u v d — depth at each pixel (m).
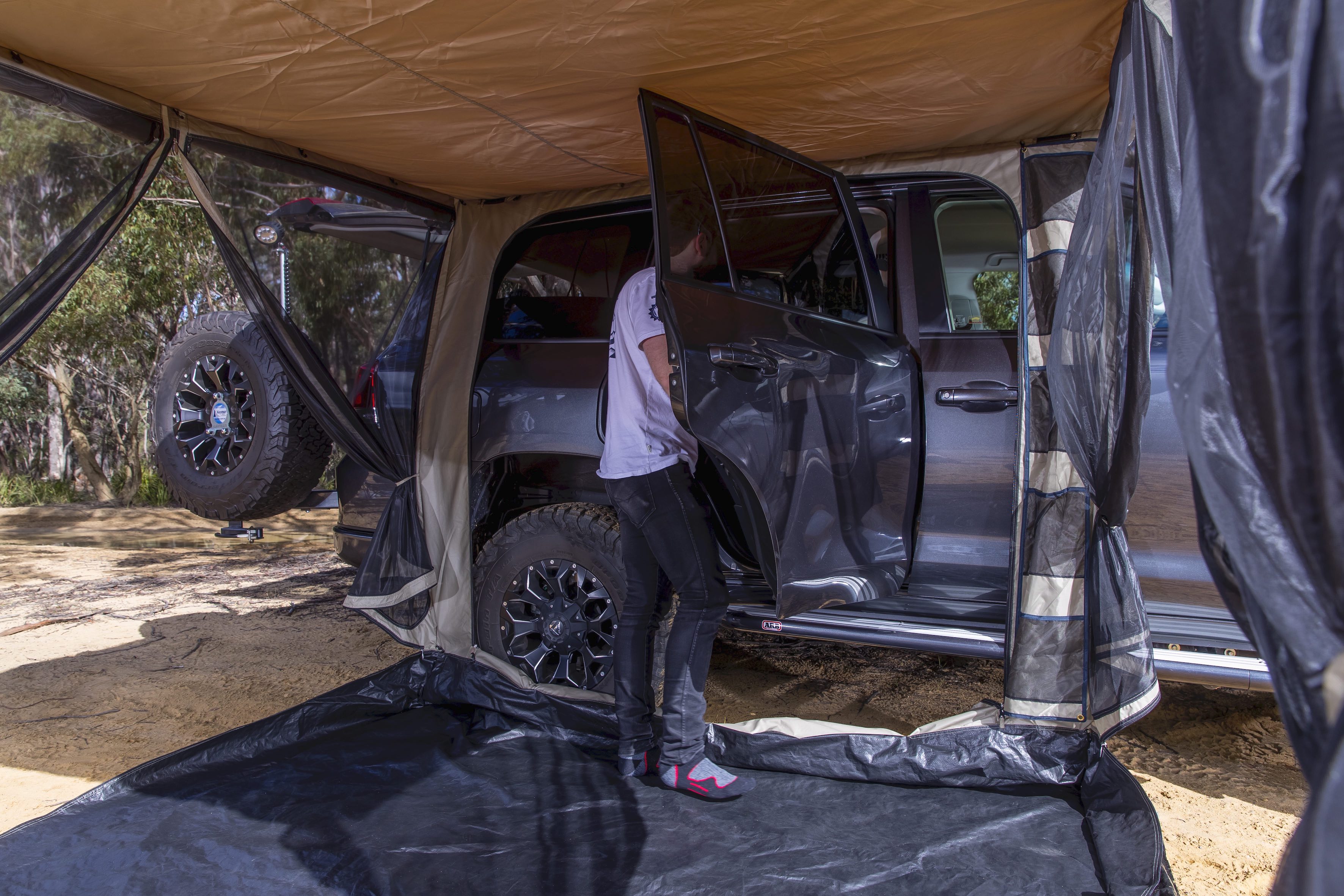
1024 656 2.56
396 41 2.10
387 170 3.13
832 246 2.84
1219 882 2.14
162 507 11.19
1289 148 1.07
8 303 2.26
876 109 2.59
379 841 2.27
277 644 4.35
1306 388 1.03
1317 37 1.06
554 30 2.04
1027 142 2.81
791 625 2.87
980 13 1.99
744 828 2.35
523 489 3.48
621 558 2.86
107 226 2.41
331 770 2.71
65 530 9.05
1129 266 2.30
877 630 2.78
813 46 2.15
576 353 3.22
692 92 2.44
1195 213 1.31
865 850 2.22
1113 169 2.16
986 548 2.80
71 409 12.16
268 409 3.45
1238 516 1.20
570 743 2.96
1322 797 0.92
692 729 2.55
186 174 2.60
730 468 2.22
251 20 1.99
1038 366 2.59
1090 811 2.37
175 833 2.30
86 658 4.10
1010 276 2.94
